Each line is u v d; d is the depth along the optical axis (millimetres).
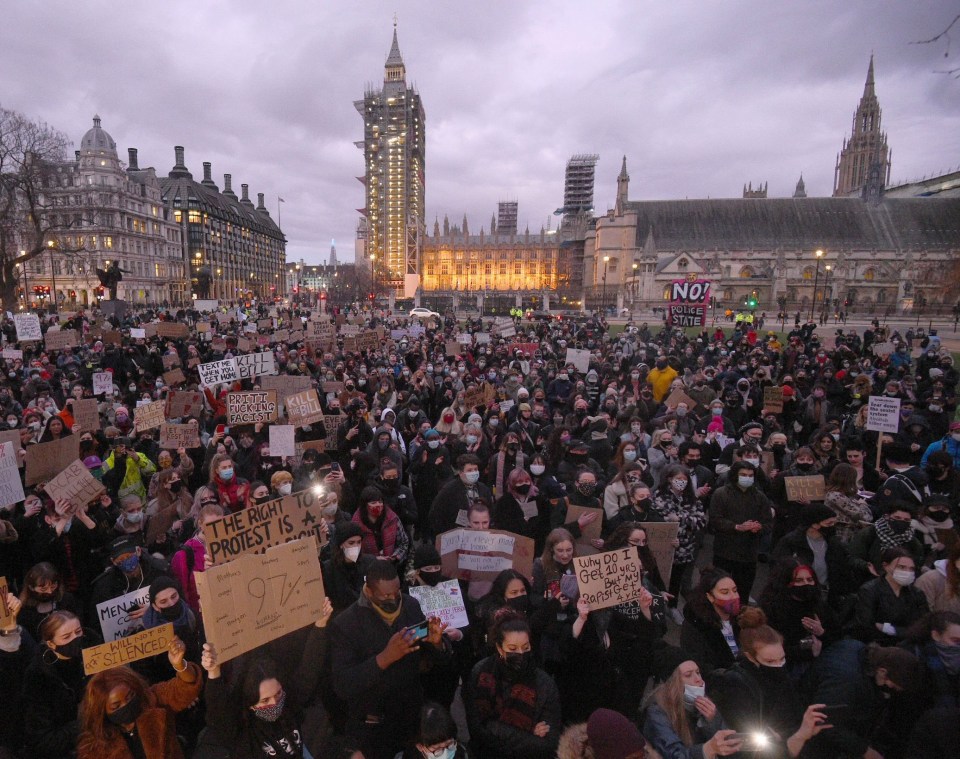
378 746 3570
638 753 2453
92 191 91125
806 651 4105
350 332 23703
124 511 5727
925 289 81500
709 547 8289
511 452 6977
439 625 3537
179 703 3404
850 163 133375
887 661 3432
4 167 42219
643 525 5188
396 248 172875
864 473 8398
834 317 66312
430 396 12953
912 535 5035
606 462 8344
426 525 7914
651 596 4199
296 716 3547
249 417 8305
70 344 16500
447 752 2998
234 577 3287
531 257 160125
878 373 14203
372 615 3652
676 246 105500
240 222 152875
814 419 10820
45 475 6691
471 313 73688
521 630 3355
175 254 120750
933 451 6988
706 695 3633
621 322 59656
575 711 4098
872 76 129000
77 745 3139
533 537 6609
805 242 103500
